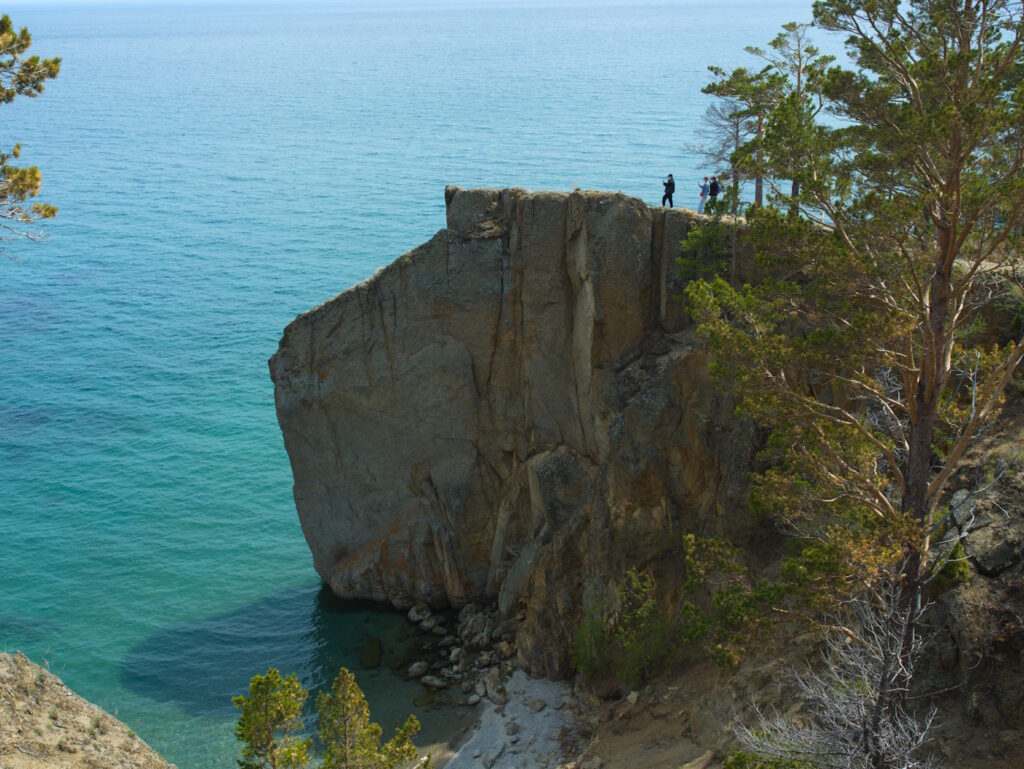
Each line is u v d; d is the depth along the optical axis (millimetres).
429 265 51844
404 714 45125
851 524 29078
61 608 56438
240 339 104375
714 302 29531
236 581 59125
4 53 26766
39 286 124688
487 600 53812
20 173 27016
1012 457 32688
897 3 27016
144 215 163625
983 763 27172
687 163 160375
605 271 48250
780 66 46312
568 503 50219
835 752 24906
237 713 46469
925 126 24391
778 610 28438
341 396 54031
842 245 27875
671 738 37312
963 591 29797
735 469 42562
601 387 48875
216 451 78375
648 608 42469
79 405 87688
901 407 28203
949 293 27047
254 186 182625
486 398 52688
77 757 27438
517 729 43000
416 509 54156
